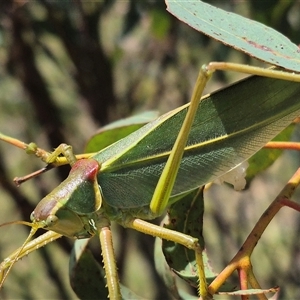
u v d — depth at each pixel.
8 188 0.52
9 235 0.69
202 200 0.33
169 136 0.32
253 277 0.31
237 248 0.64
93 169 0.32
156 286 0.60
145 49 0.57
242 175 0.33
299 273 0.62
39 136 0.59
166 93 0.59
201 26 0.31
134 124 0.35
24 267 0.67
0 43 0.48
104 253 0.32
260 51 0.31
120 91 0.58
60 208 0.32
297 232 0.64
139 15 0.49
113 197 0.32
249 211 0.67
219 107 0.32
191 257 0.33
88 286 0.35
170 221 0.33
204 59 0.55
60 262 0.70
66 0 0.49
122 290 0.34
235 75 0.59
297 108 0.32
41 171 0.33
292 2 0.40
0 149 0.56
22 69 0.52
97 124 0.53
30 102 0.53
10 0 0.48
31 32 0.50
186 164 0.32
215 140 0.32
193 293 0.52
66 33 0.50
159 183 0.32
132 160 0.32
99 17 0.51
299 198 0.63
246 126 0.32
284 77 0.31
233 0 0.44
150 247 0.59
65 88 0.58
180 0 0.31
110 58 0.54
